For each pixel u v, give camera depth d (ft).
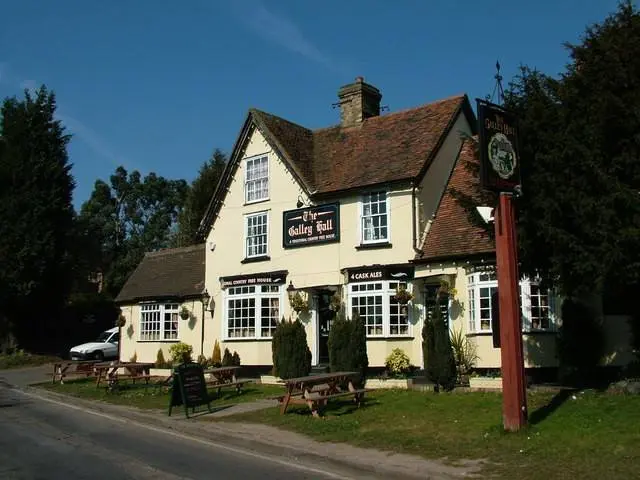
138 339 98.27
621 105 37.09
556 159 39.60
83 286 169.27
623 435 32.55
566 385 52.47
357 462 32.35
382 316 67.77
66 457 36.09
